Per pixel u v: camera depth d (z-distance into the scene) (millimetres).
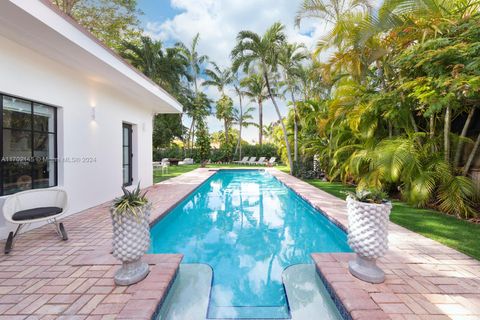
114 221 1995
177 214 5289
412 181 4500
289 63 10508
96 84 5055
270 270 2826
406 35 4684
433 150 5023
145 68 14969
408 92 4715
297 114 11258
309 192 6566
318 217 4836
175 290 2295
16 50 3338
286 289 2365
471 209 4121
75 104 4469
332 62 6227
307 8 6586
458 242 2979
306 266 2846
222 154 20031
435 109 3848
